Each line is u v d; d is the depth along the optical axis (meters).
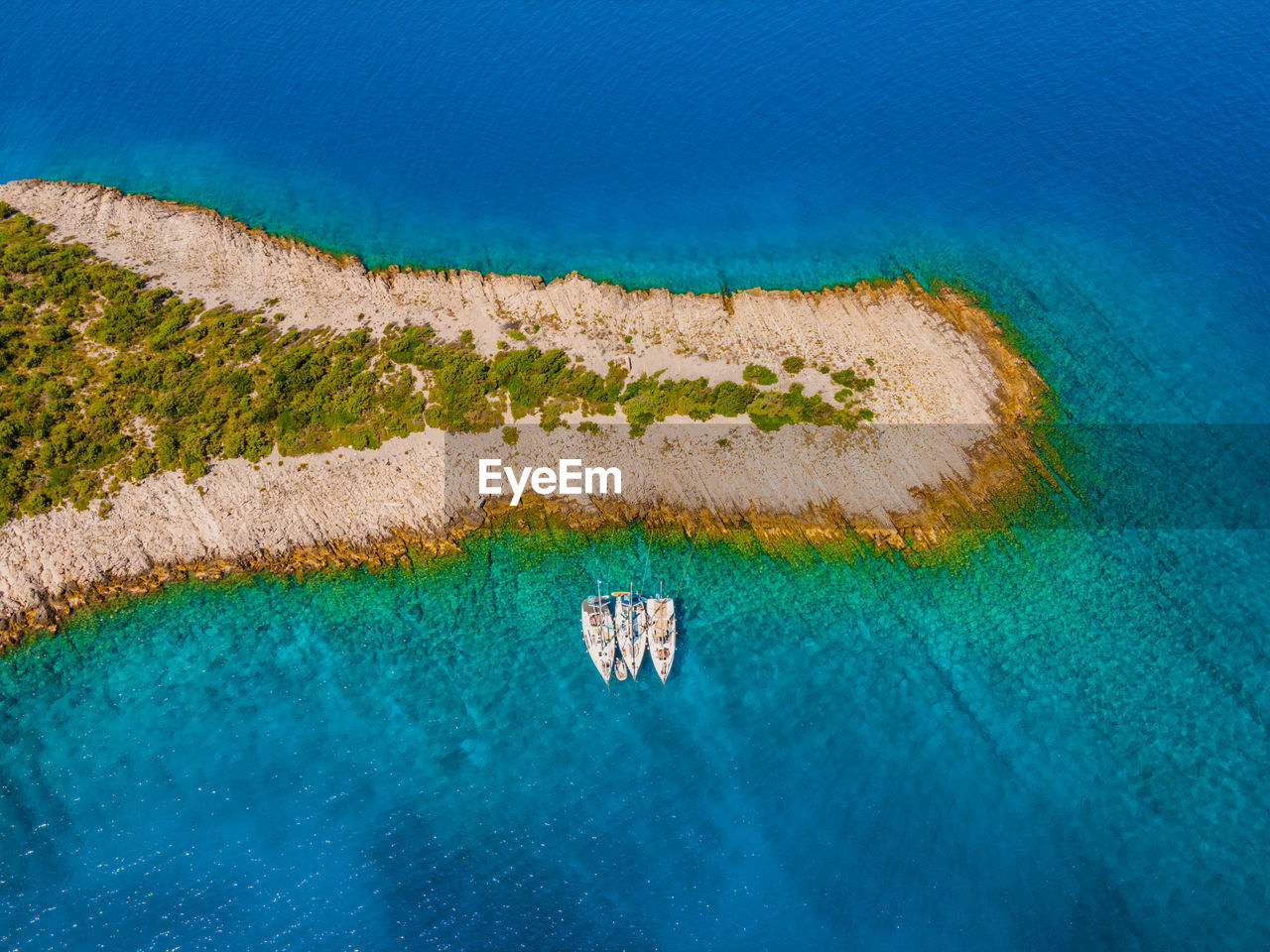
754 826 38.38
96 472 48.88
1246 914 35.38
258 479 49.09
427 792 39.56
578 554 47.44
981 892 36.28
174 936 35.34
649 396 53.28
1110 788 39.00
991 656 43.41
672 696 42.34
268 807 39.06
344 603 45.72
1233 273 61.41
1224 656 43.03
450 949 35.12
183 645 44.25
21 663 43.53
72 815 38.69
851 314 58.66
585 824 38.59
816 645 44.00
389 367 54.25
